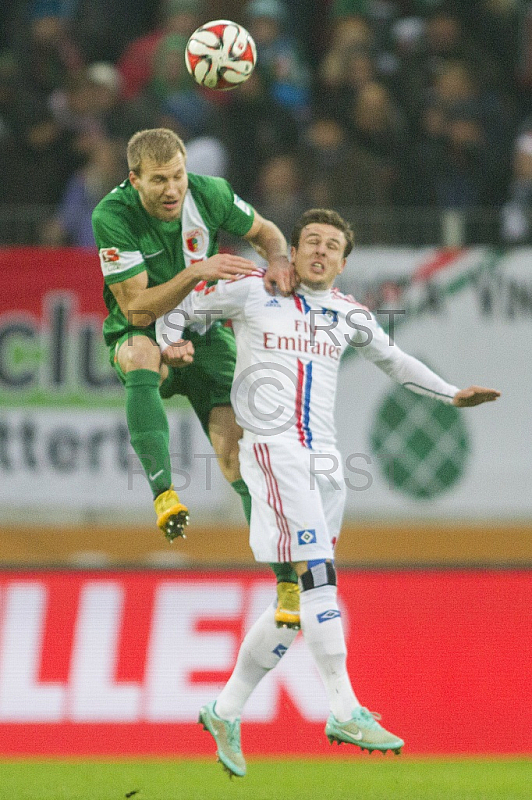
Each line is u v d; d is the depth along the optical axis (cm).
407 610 2564
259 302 1805
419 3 4484
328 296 1848
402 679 2497
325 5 4538
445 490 3341
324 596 1761
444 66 4184
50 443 3262
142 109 3806
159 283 1834
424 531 3403
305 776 2170
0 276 3244
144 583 2583
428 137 3950
